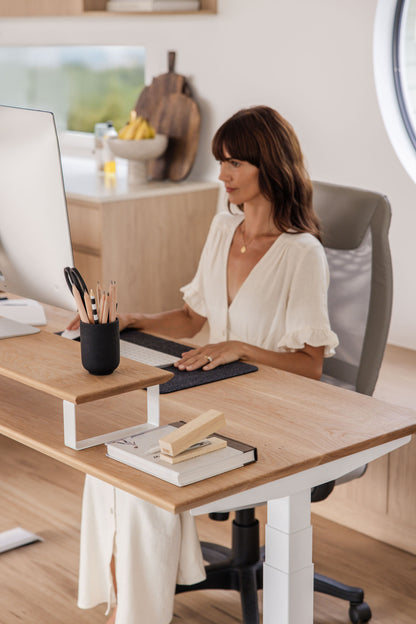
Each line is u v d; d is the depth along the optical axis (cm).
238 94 376
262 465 137
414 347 334
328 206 219
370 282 212
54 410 165
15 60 479
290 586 148
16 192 182
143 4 380
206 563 240
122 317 221
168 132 395
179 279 387
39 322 212
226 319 218
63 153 467
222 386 179
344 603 223
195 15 384
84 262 363
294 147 206
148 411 152
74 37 436
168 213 373
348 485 257
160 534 174
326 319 199
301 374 198
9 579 232
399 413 164
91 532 185
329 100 345
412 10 447
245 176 205
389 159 331
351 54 334
